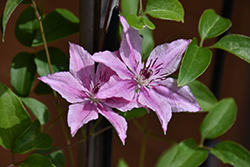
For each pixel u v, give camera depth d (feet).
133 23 2.13
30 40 2.45
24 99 2.31
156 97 2.19
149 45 2.50
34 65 2.42
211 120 2.55
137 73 2.20
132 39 2.19
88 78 2.18
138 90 2.18
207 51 2.18
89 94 2.17
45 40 2.31
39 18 2.27
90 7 2.17
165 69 2.23
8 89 2.23
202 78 3.43
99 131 2.31
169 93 2.20
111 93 2.12
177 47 2.23
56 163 2.42
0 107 2.23
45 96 3.47
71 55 2.16
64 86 2.13
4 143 2.24
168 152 2.61
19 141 2.24
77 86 2.15
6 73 3.48
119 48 2.17
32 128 2.26
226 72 3.48
